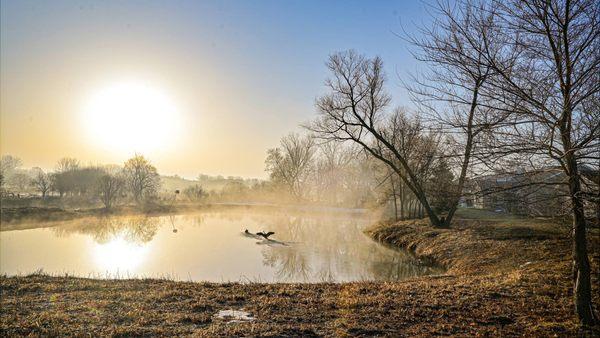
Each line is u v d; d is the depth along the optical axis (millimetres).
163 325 8641
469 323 8617
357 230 37312
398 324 8625
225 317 9273
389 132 32781
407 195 39625
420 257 21938
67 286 12633
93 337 7805
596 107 6996
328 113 28312
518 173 7605
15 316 9141
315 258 22156
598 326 7812
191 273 18281
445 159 8328
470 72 7777
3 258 21859
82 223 41594
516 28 7590
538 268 13633
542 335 7680
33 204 55281
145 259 21891
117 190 61500
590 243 14703
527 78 7527
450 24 8031
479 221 27219
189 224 42531
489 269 15594
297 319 9109
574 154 7133
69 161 77688
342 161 78188
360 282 14047
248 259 21938
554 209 8016
